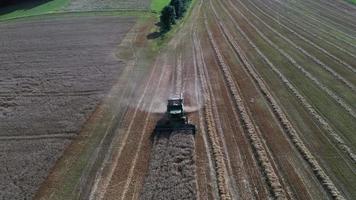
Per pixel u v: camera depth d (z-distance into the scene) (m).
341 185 18.94
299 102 26.98
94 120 26.28
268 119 25.09
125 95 29.72
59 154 22.66
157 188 19.19
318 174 19.66
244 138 23.23
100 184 20.00
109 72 34.25
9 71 36.19
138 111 27.25
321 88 28.80
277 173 20.00
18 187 19.98
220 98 28.45
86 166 21.50
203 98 28.53
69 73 34.59
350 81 29.67
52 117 26.94
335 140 22.41
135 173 20.64
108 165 21.45
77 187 19.89
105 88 31.05
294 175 19.78
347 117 24.78
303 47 37.34
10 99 30.30
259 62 34.44
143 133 24.41
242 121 25.08
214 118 25.70
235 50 37.78
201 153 21.98
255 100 27.70
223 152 22.02
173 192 18.83
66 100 29.38
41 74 34.84
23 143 24.02
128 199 18.80
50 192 19.59
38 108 28.42
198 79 31.94
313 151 21.59
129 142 23.50
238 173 20.20
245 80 31.08
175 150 22.08
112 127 25.33
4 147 23.69
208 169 20.59
